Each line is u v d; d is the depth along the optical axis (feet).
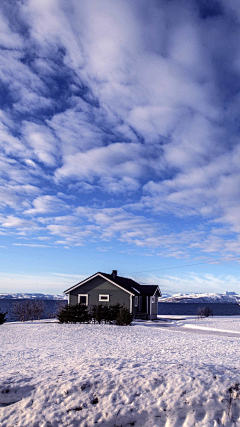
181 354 37.63
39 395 23.66
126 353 37.93
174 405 22.13
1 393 24.03
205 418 21.29
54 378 25.76
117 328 72.59
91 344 49.60
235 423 20.98
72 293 113.29
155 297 125.49
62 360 34.83
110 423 21.18
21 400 23.49
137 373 25.95
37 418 21.56
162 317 139.95
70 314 87.30
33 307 121.29
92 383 24.30
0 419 21.97
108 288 110.01
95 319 90.79
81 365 29.66
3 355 39.55
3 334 63.67
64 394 23.49
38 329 71.67
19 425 21.17
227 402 22.24
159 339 56.49
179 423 21.06
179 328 87.76
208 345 48.55
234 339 60.23
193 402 22.26
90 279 111.86
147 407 22.11
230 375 25.79
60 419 21.45
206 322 110.73
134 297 112.06
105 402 22.59
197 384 23.75
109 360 31.48
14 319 143.02
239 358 36.88
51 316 128.98
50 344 49.85
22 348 45.60
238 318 137.59
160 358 33.81
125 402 22.53
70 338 57.41
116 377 25.20
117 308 89.76
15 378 26.03
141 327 78.02
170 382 24.13
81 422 21.27
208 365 28.81
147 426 21.06
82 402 22.71
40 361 35.17
